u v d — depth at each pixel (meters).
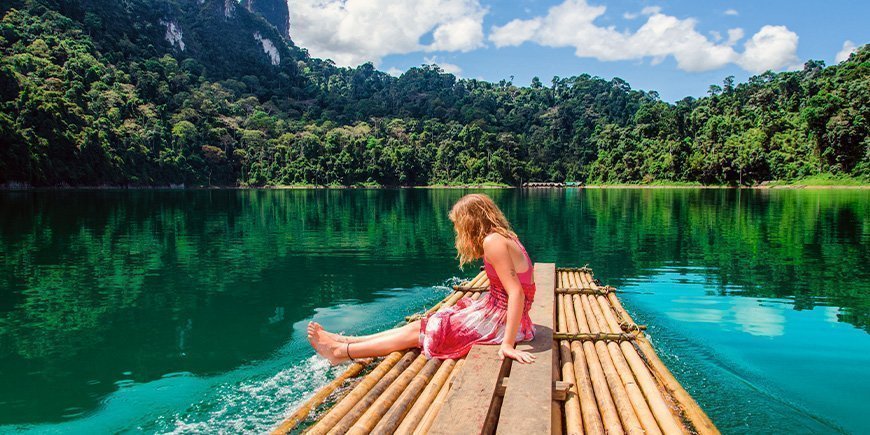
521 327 4.64
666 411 3.75
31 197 46.88
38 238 17.77
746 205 37.88
